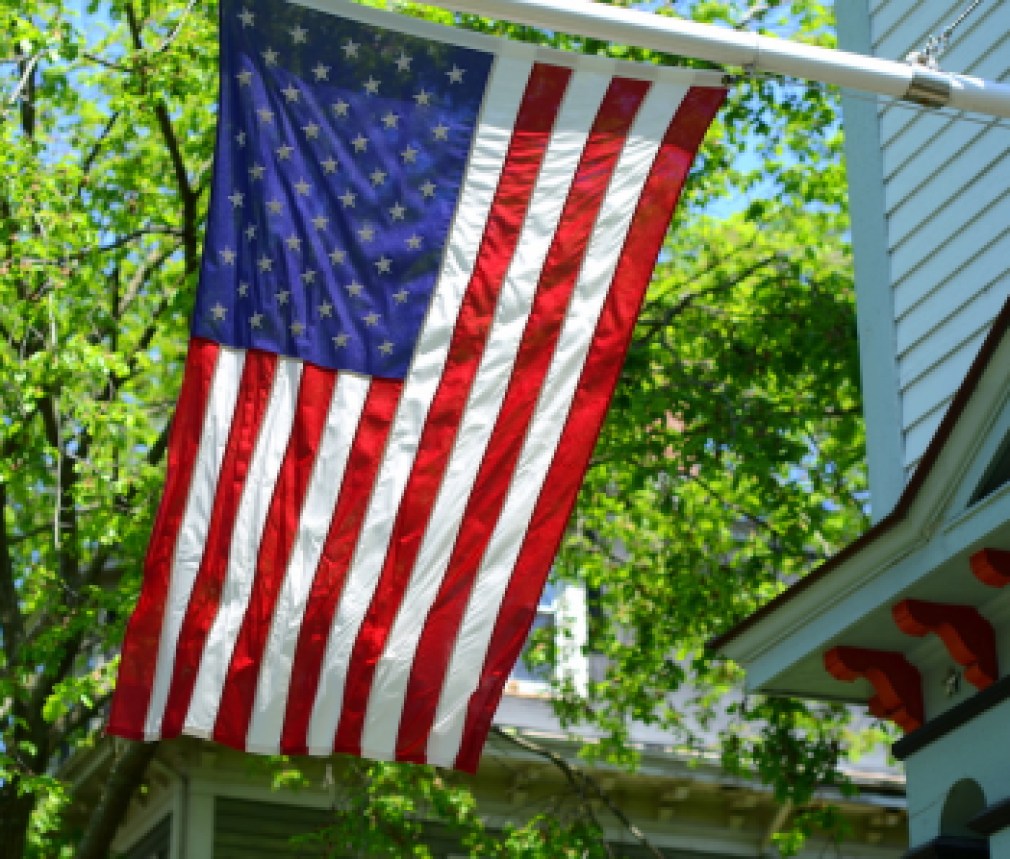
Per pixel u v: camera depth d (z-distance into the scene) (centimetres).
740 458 2080
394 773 2019
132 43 2112
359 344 1033
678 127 1041
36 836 2111
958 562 1063
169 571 1019
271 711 1016
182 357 2345
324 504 1030
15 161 1852
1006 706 1070
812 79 863
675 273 2355
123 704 1009
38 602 1998
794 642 1216
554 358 1043
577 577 2306
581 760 2523
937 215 1236
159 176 2198
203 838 2409
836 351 2069
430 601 1034
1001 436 1038
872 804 2612
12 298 1916
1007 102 873
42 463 2097
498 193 1036
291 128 1024
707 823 2645
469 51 1034
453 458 1038
